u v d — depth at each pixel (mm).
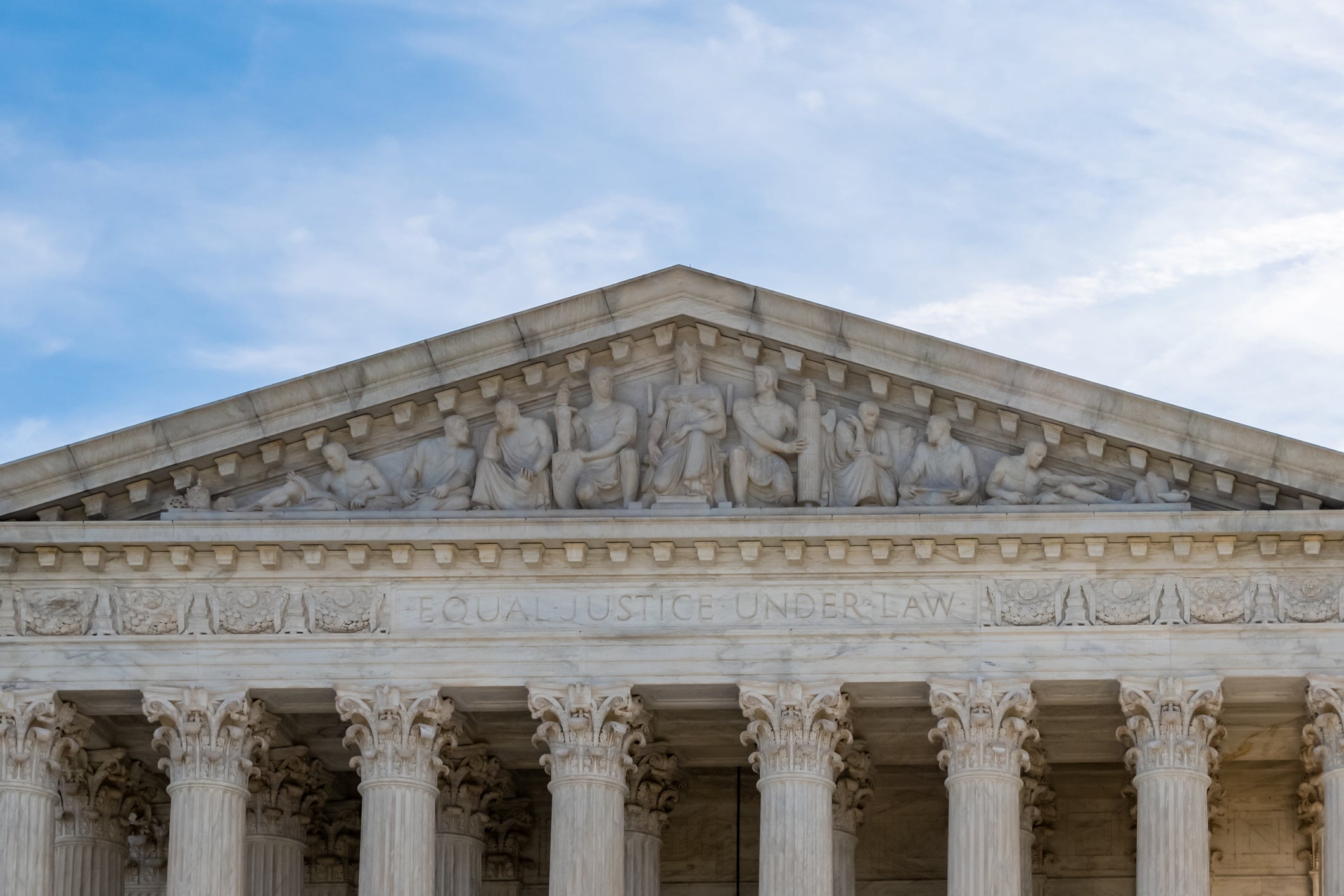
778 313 62781
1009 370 61875
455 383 63469
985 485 62594
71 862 67750
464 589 62969
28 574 63469
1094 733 65938
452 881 67375
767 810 61344
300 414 63406
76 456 62906
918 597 62062
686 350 63781
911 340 62125
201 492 63594
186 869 61406
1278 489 61312
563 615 62625
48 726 62750
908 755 68250
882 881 71750
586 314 63156
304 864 70688
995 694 61219
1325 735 60500
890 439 63344
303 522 62250
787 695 61656
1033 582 61938
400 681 62375
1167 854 59875
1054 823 71500
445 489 63219
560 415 63781
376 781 62000
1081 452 62438
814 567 62344
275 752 68188
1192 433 61125
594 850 61250
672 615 62438
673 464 62781
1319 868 69500
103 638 63062
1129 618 61406
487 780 68750
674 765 68312
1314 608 61000
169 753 63531
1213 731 61375
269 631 62906
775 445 62938
